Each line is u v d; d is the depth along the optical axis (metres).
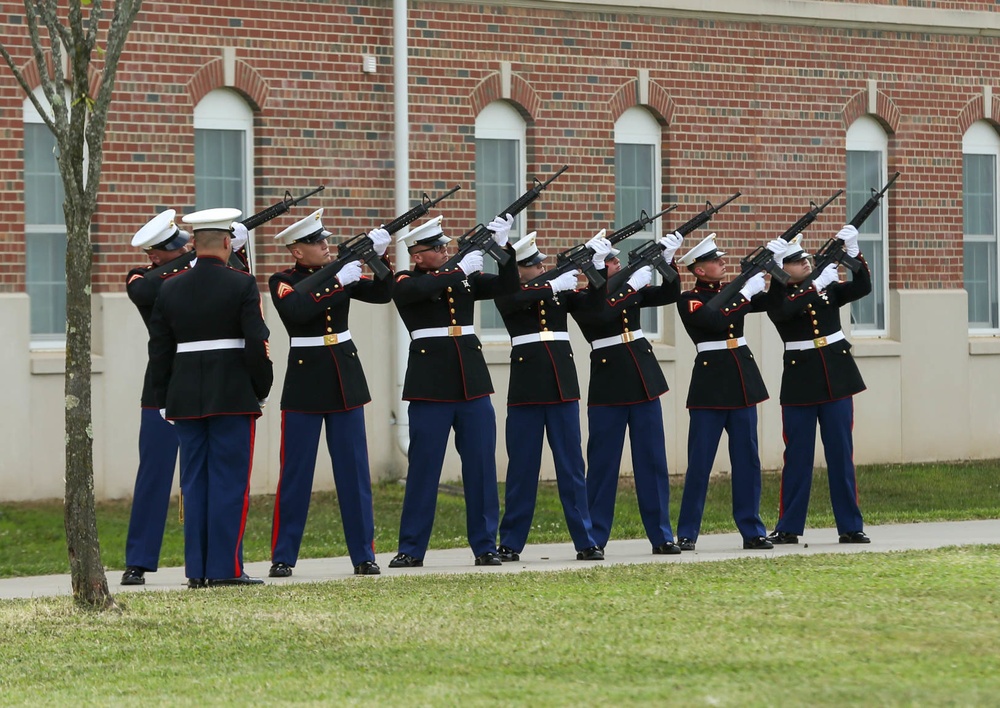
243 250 32.47
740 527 35.97
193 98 44.22
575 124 50.03
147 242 31.20
